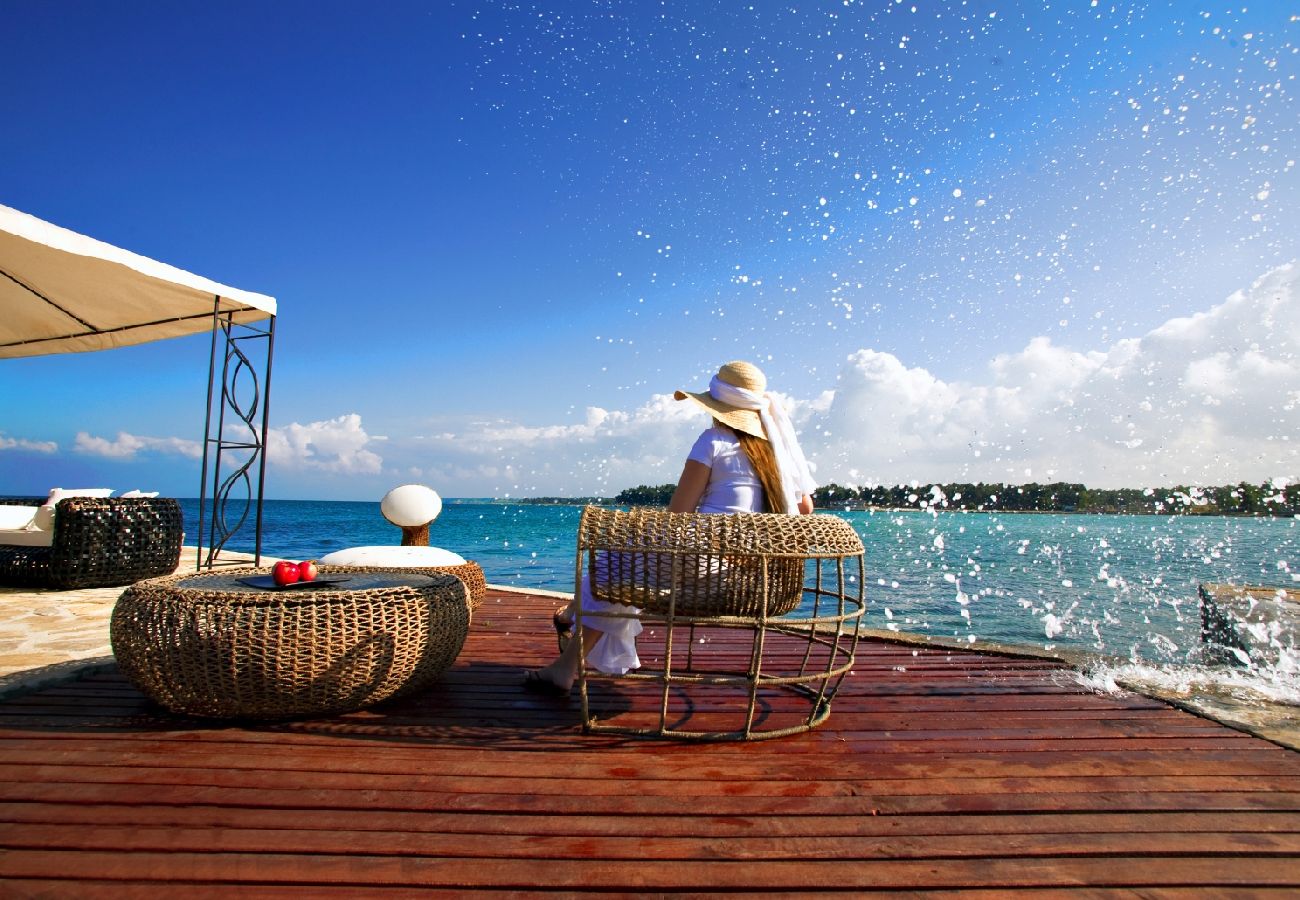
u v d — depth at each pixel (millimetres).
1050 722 2264
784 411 2531
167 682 2039
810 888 1279
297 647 2049
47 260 4719
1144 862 1390
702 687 2656
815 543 2027
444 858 1354
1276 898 1265
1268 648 3133
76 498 4809
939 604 8461
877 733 2145
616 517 2068
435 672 2402
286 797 1605
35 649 2980
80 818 1486
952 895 1266
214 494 5406
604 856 1371
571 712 2316
